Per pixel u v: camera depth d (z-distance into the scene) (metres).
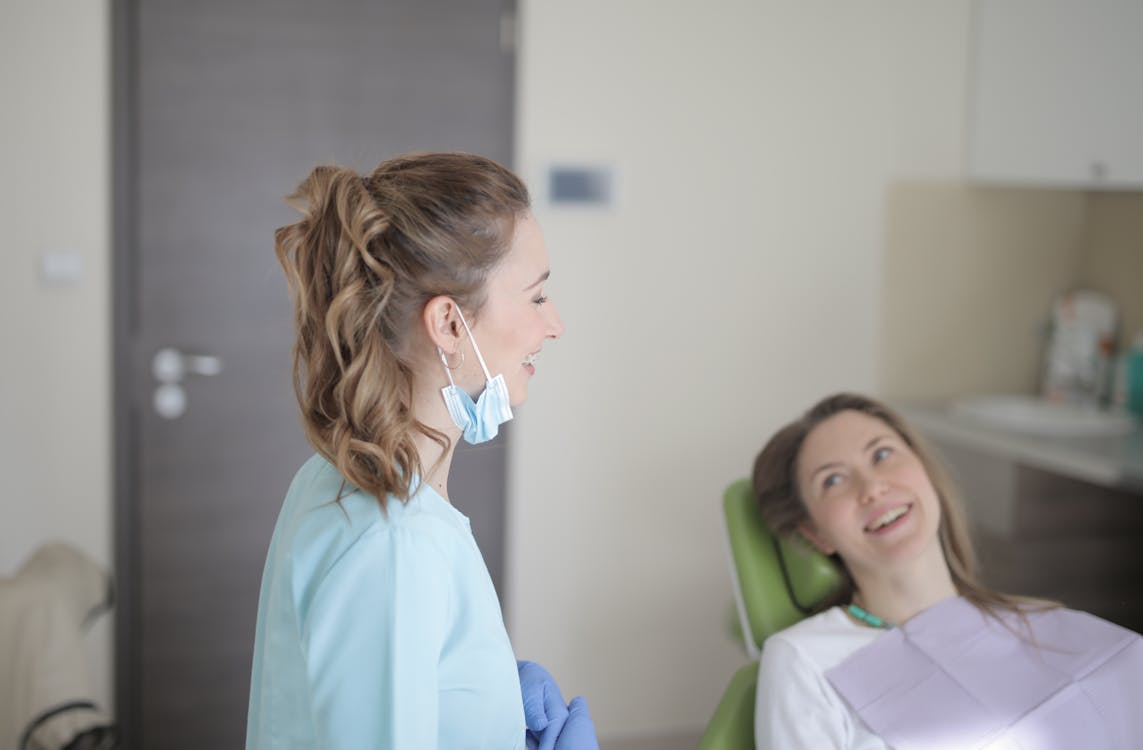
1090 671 1.50
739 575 1.77
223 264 2.71
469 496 2.90
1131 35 2.58
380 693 0.92
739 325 3.02
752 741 1.61
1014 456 2.65
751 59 2.95
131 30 2.60
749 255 3.01
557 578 2.96
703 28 2.90
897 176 3.11
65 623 1.81
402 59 2.75
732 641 3.08
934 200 3.15
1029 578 2.65
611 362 2.94
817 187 3.04
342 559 0.94
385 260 1.01
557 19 2.81
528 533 2.93
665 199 2.92
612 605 3.00
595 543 2.98
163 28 2.62
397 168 1.07
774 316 3.05
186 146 2.66
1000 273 3.24
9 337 2.60
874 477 1.61
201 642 2.80
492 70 2.80
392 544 0.94
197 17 2.63
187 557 2.77
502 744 1.02
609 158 2.87
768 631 1.72
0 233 2.57
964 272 3.21
